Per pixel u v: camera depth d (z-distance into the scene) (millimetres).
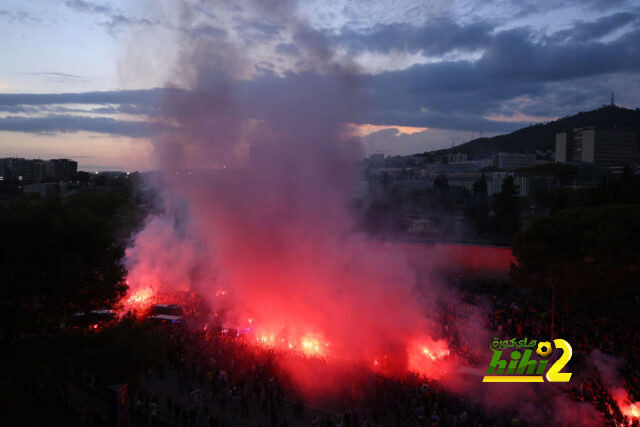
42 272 28422
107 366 24516
